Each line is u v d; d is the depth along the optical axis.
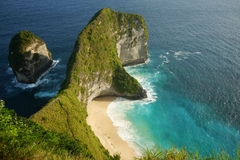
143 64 97.56
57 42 108.69
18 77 82.31
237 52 99.62
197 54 101.12
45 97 77.00
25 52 81.25
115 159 50.41
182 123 67.56
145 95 77.69
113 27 88.69
